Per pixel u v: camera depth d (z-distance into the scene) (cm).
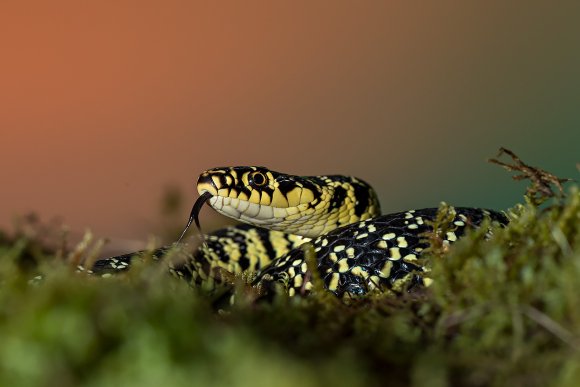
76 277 23
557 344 21
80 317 17
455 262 24
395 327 22
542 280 22
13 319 18
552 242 24
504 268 23
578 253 22
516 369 20
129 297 19
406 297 25
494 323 21
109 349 17
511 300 21
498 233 26
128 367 17
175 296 20
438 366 20
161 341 17
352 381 17
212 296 31
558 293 21
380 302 26
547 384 19
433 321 23
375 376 19
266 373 16
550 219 25
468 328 22
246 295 32
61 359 17
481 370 20
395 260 40
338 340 22
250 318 23
